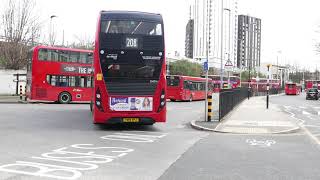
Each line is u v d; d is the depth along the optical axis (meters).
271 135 15.87
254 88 80.12
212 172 8.70
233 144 13.14
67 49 33.91
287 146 12.84
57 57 33.50
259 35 110.50
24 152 10.91
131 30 16.56
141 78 16.55
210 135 15.61
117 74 16.39
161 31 16.80
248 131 16.83
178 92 45.06
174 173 8.56
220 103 20.52
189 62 89.94
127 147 12.14
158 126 18.72
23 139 13.45
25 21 50.88
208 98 20.30
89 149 11.62
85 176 8.18
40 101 35.59
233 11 88.81
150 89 16.61
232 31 89.44
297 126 18.58
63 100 33.75
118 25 16.50
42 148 11.64
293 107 38.53
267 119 22.02
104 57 16.33
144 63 16.55
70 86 33.88
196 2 83.44
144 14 16.88
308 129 18.33
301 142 13.86
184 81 45.69
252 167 9.30
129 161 9.88
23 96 41.97
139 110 16.53
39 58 32.91
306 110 33.91
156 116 16.67
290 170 9.00
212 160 10.17
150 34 16.69
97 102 16.38
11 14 49.88
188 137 14.83
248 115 24.70
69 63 33.88
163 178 8.08
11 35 49.88
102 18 16.52
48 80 33.19
